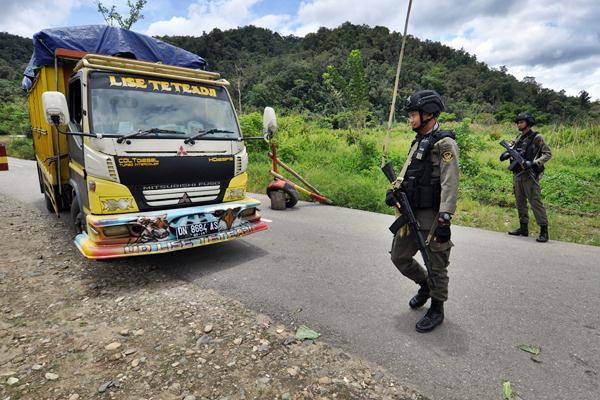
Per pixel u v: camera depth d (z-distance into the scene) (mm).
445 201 2754
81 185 4461
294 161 13070
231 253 5031
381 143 16219
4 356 2717
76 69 4602
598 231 6223
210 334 2996
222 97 5031
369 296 3701
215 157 4559
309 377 2477
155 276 4246
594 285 3930
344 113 22984
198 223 4297
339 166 11852
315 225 6484
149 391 2334
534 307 3461
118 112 4191
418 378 2482
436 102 2869
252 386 2381
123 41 5602
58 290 3857
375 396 2307
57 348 2811
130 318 3271
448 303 3551
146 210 4125
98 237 3816
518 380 2463
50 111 3818
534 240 5621
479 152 15000
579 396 2314
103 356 2705
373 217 7129
